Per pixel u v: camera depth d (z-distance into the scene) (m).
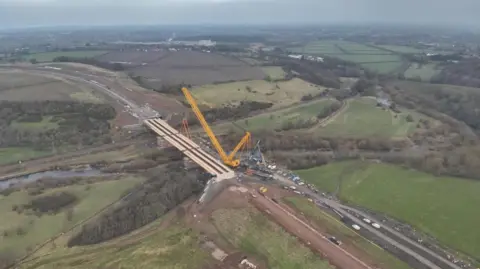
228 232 130.50
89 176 176.12
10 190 160.12
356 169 183.62
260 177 171.88
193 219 140.62
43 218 141.00
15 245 127.31
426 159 183.75
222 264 116.31
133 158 194.25
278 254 118.69
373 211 149.25
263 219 134.38
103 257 120.69
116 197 155.88
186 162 190.50
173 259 117.56
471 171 174.88
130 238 132.62
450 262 120.81
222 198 150.88
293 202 148.38
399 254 123.62
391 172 180.00
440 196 158.62
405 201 155.25
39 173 181.12
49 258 121.00
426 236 134.00
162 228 138.00
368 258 118.75
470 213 146.25
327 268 112.00
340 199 158.12
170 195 154.62
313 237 126.25
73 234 133.25
